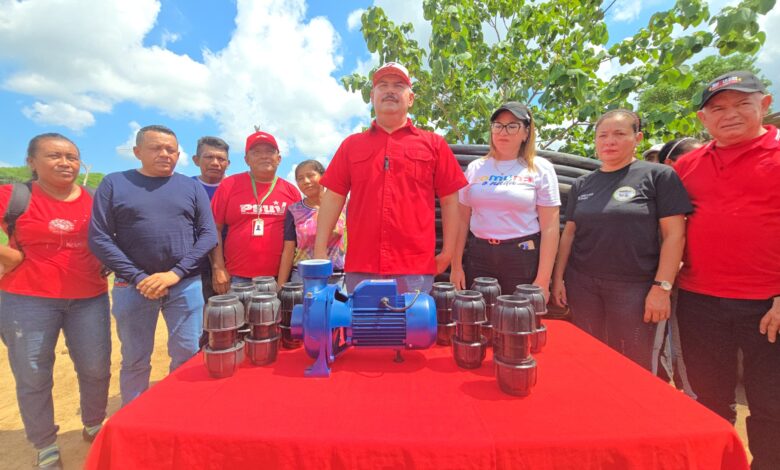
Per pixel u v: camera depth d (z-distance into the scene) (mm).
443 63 4566
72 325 2523
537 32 5027
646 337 2246
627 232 2223
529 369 1228
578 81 4145
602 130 2355
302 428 1070
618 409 1163
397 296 1560
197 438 1045
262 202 3049
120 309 2434
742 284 2012
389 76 2057
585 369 1461
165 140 2457
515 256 2336
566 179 3322
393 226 2059
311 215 2969
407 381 1380
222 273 2992
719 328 2104
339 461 1014
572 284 2500
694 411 1146
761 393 2004
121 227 2406
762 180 1935
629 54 4734
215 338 1412
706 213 2096
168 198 2482
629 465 1003
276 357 1585
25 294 2320
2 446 2895
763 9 3428
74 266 2430
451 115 5305
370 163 2098
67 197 2451
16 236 2291
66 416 3238
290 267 3047
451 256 2145
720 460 1030
